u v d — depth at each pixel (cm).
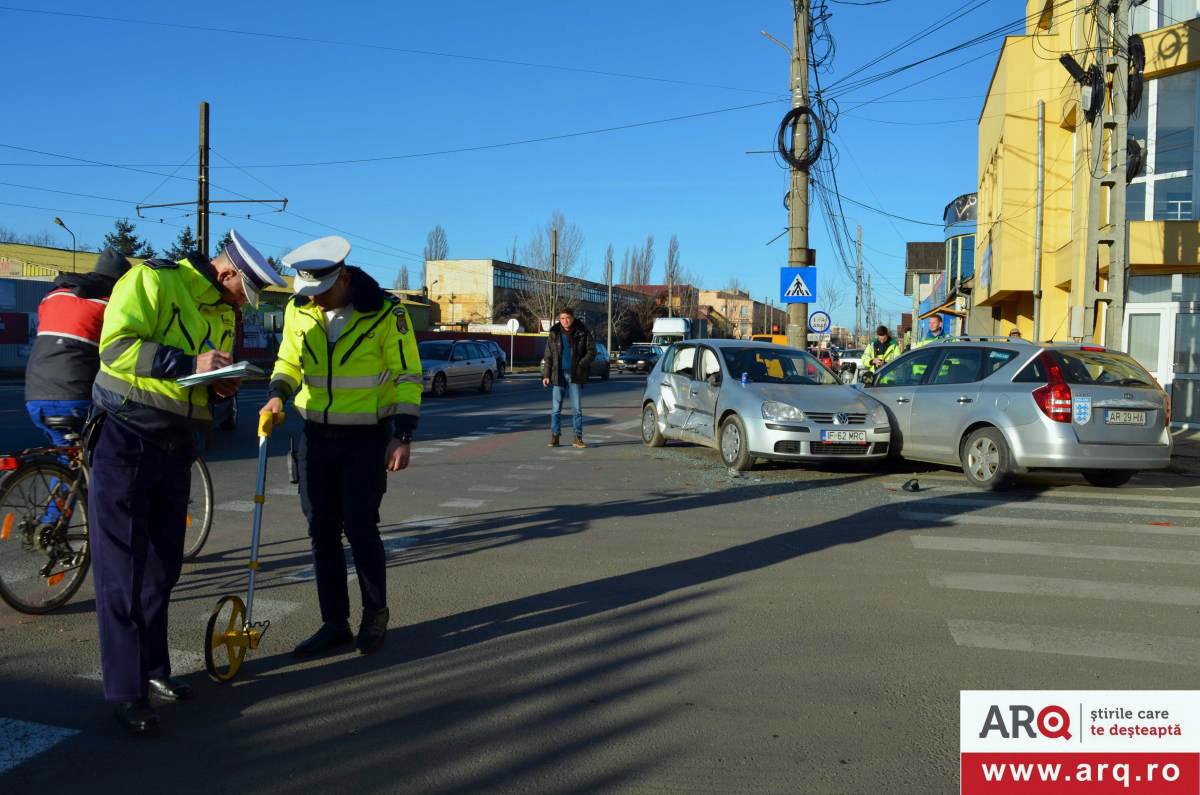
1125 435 902
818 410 1021
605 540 696
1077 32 1852
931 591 559
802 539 702
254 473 1019
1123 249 1330
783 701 390
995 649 456
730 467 1075
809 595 549
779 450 1013
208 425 396
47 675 413
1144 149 1656
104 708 377
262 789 311
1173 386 1658
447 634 475
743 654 447
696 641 466
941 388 1022
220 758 333
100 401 361
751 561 632
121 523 358
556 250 6444
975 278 3117
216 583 567
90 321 536
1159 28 1647
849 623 496
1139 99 1338
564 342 1301
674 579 583
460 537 705
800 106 1712
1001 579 587
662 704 386
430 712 376
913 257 5544
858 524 762
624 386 3334
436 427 1608
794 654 448
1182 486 1010
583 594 549
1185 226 1570
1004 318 2752
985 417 948
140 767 326
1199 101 1617
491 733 357
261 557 636
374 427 443
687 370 1241
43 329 538
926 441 1026
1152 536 720
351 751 340
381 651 449
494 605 526
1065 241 2100
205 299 386
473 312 8319
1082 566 622
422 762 331
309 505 444
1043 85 2147
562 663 434
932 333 3941
